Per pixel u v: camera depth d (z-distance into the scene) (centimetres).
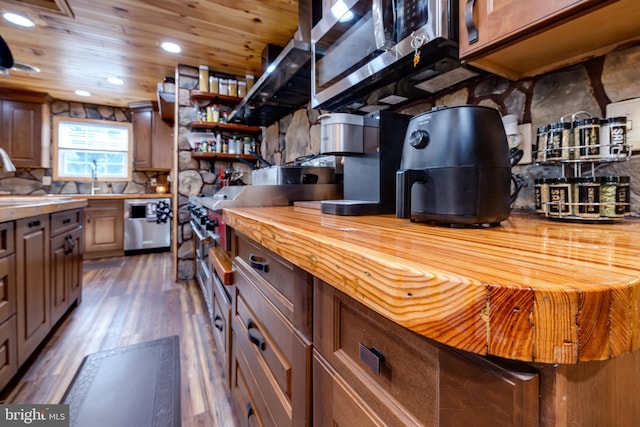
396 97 127
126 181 480
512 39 72
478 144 65
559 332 24
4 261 136
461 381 31
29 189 421
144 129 457
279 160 296
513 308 25
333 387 52
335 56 125
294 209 119
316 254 49
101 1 199
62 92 399
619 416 32
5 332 137
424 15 84
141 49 267
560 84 87
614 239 49
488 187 65
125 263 385
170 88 323
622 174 76
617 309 25
